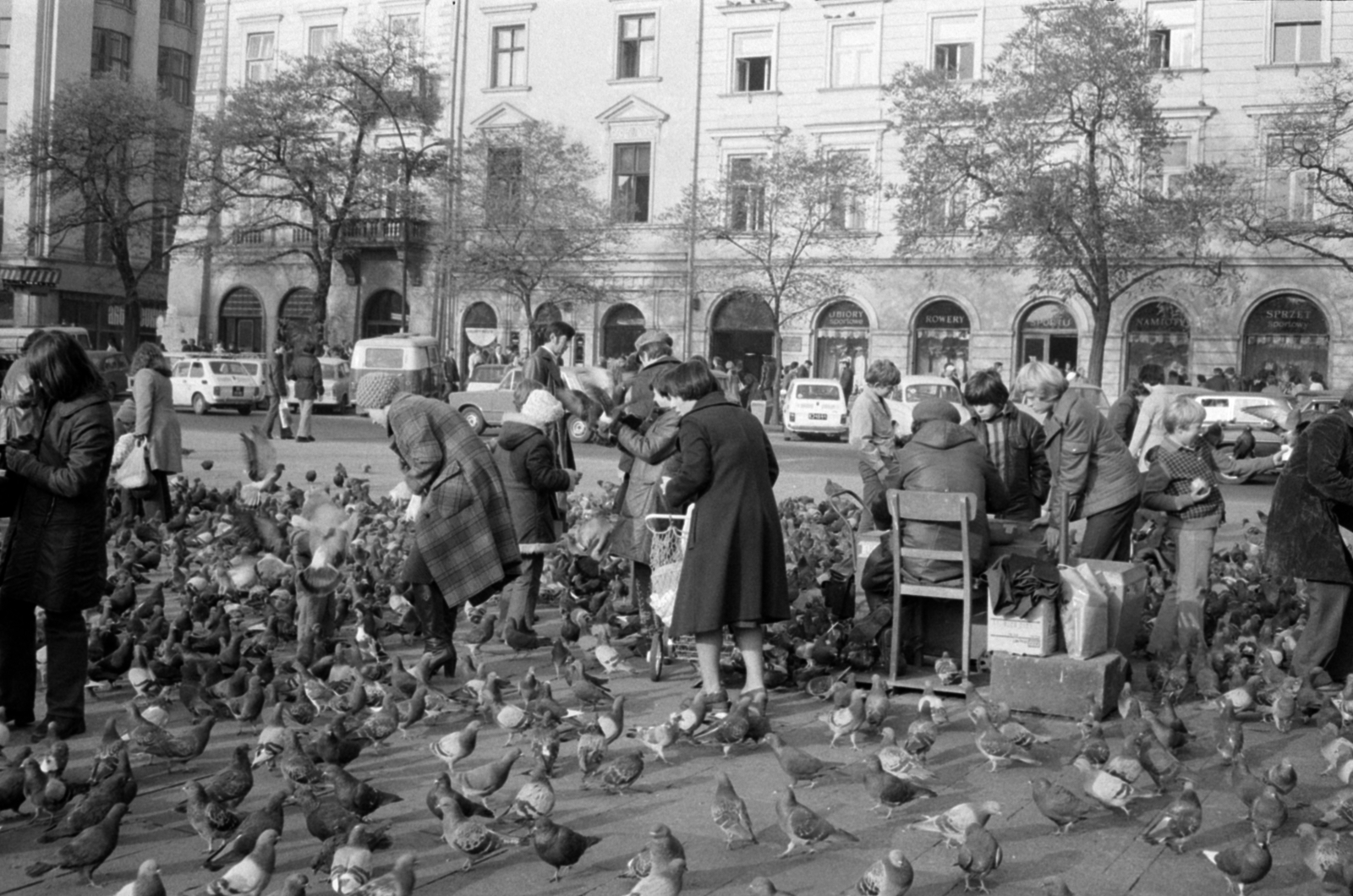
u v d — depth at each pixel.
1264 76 39.62
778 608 7.93
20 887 5.28
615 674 9.24
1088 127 36.81
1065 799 5.92
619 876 5.44
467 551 8.71
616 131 48.50
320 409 45.47
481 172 47.41
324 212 49.28
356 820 5.61
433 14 51.75
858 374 44.75
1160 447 9.94
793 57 45.88
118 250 53.75
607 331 49.09
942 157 37.00
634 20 48.50
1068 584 8.12
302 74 48.88
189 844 5.78
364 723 7.20
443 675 9.03
